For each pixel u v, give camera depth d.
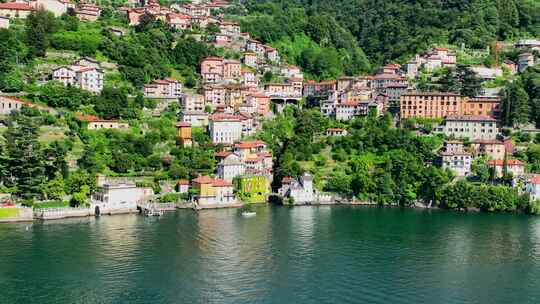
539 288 176.62
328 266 192.88
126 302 161.50
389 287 175.75
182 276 181.00
